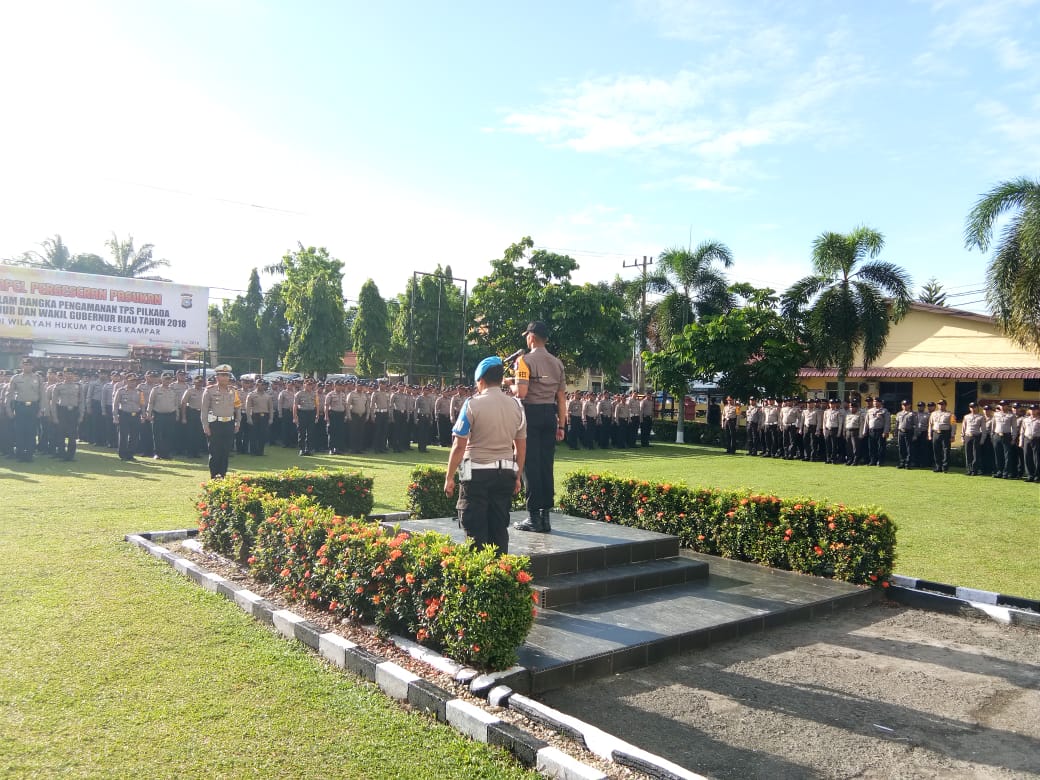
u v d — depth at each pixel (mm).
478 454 5031
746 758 3484
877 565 6480
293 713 3623
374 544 4789
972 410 17641
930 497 12781
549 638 4789
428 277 33312
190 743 3285
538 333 6836
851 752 3572
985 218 17141
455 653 4156
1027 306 16500
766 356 24062
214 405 10422
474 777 3078
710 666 4750
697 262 28297
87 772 3012
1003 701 4258
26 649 4293
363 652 4246
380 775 3074
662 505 8125
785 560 7113
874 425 19391
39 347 24062
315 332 33969
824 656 5000
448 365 32875
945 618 5984
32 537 7152
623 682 4426
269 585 5770
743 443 24906
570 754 3275
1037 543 8688
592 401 23203
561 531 7016
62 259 44719
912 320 28094
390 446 19594
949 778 3344
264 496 6457
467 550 4570
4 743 3219
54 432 14812
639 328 31281
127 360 25016
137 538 7082
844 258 23656
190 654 4336
